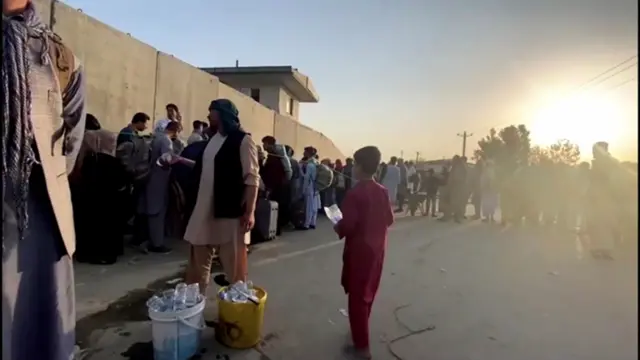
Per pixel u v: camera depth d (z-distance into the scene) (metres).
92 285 3.97
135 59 6.98
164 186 5.13
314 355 2.83
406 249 6.48
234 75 17.27
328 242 6.82
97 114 6.14
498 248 6.54
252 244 6.46
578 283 3.96
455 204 9.69
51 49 1.70
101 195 4.55
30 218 1.67
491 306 3.86
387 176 10.84
